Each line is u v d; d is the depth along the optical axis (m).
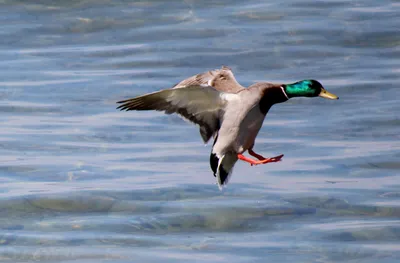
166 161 13.85
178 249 10.75
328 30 20.41
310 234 11.18
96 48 19.88
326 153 14.21
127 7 21.84
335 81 17.81
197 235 11.23
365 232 11.22
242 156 9.09
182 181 12.97
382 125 15.48
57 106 16.55
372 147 14.41
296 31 20.38
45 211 11.98
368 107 16.39
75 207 12.10
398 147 14.34
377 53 19.34
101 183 12.87
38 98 16.95
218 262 10.30
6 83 17.78
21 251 10.80
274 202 12.20
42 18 21.41
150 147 14.54
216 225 11.56
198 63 18.88
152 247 10.84
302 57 19.12
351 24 20.72
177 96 8.91
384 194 12.43
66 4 22.02
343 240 10.99
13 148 14.41
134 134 15.16
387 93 17.08
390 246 10.82
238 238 11.12
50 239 11.12
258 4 22.14
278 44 19.78
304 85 9.27
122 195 12.41
